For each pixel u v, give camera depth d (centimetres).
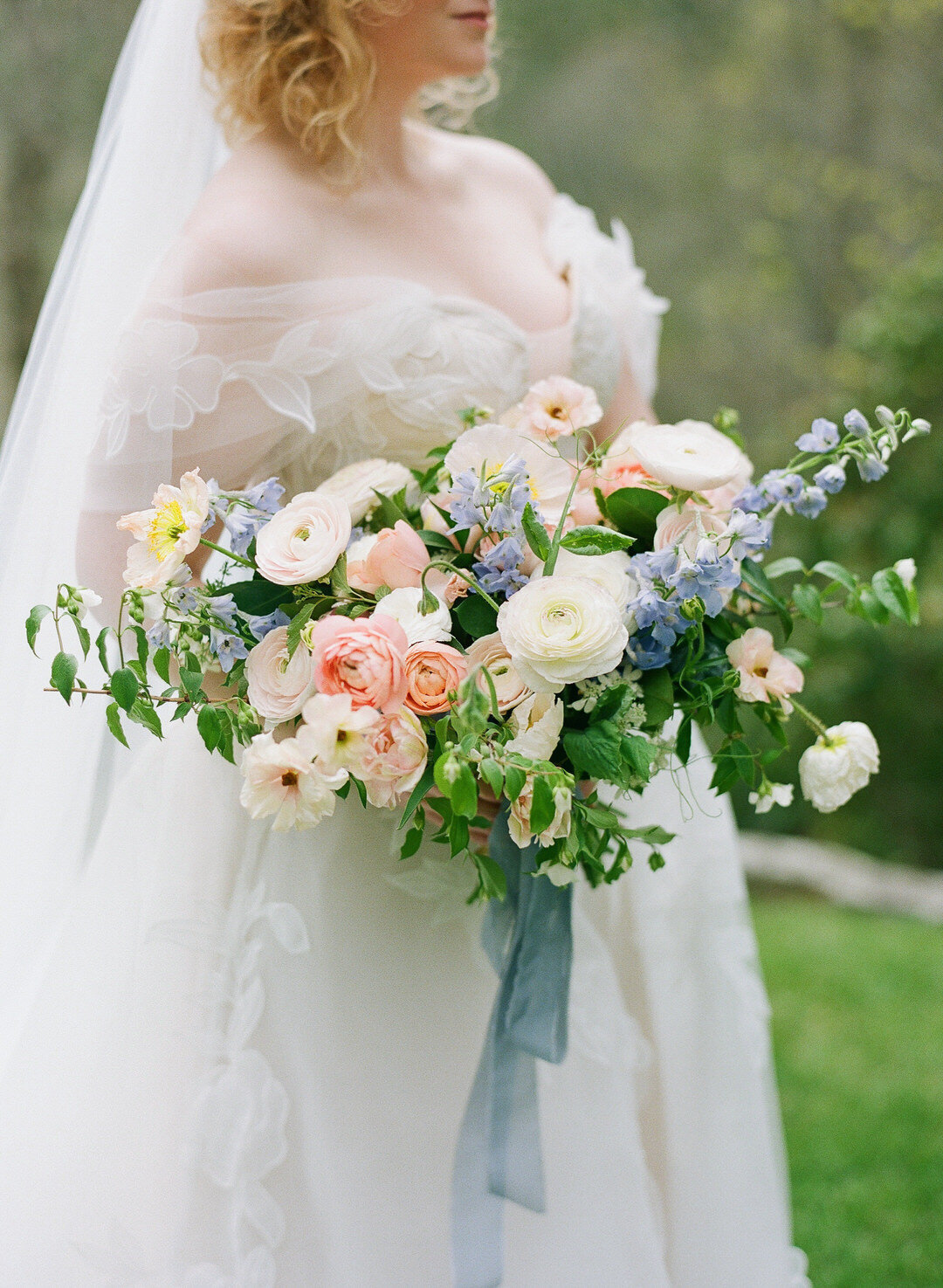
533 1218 152
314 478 154
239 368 145
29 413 148
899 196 895
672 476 133
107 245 147
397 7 155
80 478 145
